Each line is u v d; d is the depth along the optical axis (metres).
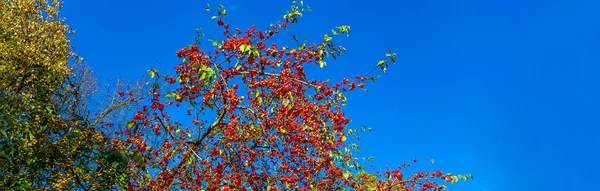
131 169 9.06
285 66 9.00
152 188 8.64
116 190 9.91
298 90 8.61
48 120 9.65
